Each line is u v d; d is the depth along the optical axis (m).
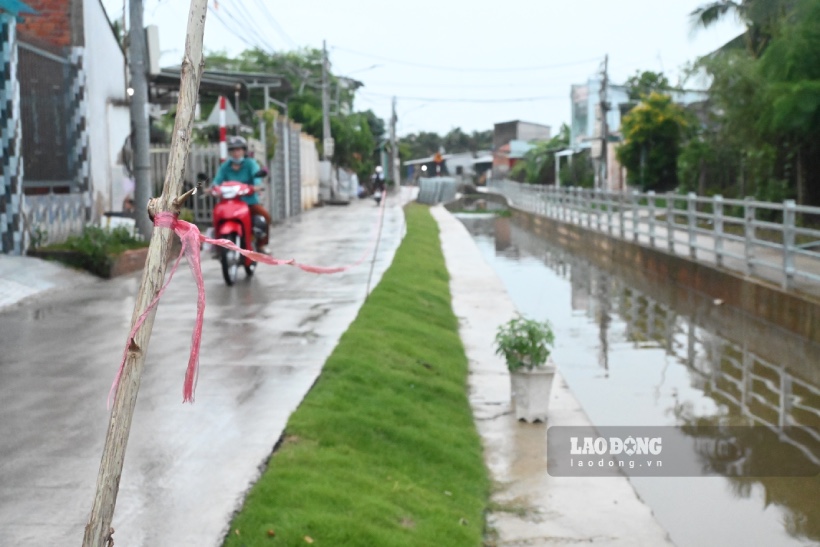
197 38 2.45
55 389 6.18
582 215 31.03
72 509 4.10
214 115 21.67
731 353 10.95
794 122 18.66
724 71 21.73
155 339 8.02
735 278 14.05
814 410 8.33
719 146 27.77
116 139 15.81
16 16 11.32
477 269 17.62
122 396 2.35
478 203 64.81
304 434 5.30
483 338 10.43
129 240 13.39
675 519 5.68
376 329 8.73
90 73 14.13
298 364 7.05
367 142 57.50
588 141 47.00
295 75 47.94
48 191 12.73
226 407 5.81
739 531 5.48
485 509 5.27
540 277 19.44
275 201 25.80
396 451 5.53
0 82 10.96
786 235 12.09
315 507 4.23
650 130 33.47
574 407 7.48
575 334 12.27
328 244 18.28
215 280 12.14
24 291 9.94
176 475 4.55
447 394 7.27
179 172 2.43
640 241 21.55
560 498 5.48
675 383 9.38
